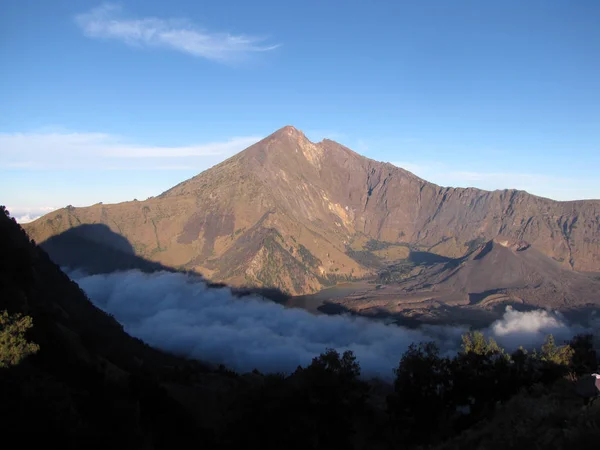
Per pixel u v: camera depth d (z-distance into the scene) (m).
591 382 25.08
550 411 20.92
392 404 46.62
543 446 17.78
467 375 44.97
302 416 36.91
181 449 34.06
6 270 52.94
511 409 26.56
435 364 46.59
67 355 37.25
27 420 20.45
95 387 33.94
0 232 55.28
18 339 28.53
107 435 25.02
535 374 43.91
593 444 16.06
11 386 22.25
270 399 36.84
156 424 35.28
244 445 35.56
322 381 39.91
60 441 21.00
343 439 39.69
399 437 44.03
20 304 42.75
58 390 23.95
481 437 24.03
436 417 44.53
